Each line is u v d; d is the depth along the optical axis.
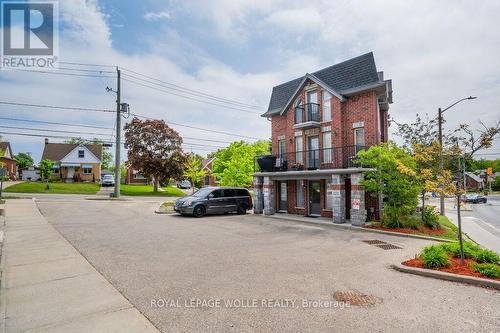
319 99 18.81
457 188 7.66
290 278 6.50
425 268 7.07
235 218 17.22
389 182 13.94
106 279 6.25
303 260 8.05
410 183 14.02
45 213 15.77
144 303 5.09
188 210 16.98
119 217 15.66
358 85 17.23
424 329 4.31
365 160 14.47
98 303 5.08
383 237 12.19
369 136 16.59
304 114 19.12
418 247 10.20
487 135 7.55
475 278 6.27
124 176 65.31
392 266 7.55
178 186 59.59
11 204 18.55
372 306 5.09
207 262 7.64
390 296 5.55
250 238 11.09
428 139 14.03
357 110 17.23
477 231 16.56
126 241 9.93
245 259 8.02
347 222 15.88
